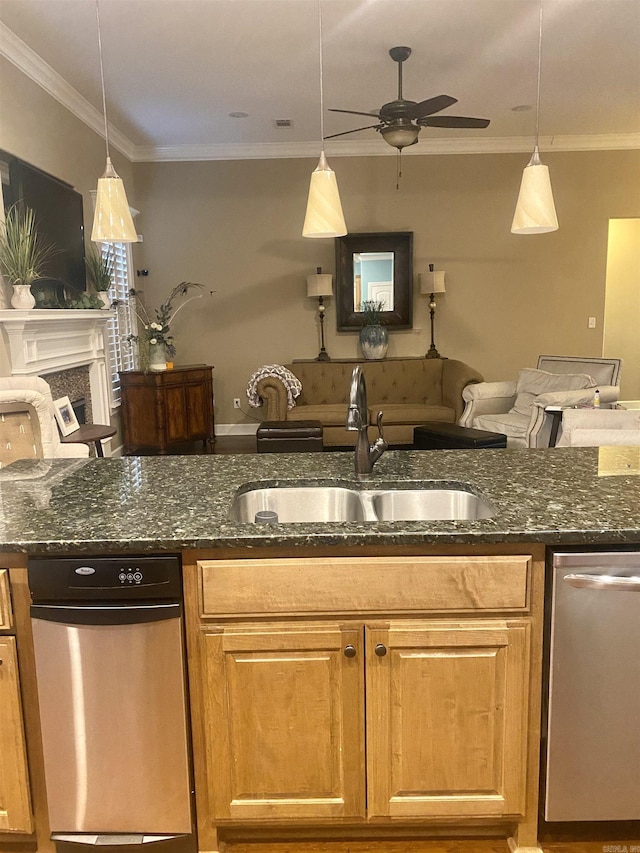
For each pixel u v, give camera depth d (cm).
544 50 445
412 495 202
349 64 464
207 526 164
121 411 631
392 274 714
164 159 701
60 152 500
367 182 707
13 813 171
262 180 706
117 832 171
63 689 164
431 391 682
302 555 162
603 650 162
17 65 420
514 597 162
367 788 170
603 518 164
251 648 164
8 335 394
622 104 577
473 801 171
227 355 736
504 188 707
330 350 733
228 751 168
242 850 179
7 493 197
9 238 391
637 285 836
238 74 478
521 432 515
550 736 166
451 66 473
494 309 727
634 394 855
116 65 455
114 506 182
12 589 164
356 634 164
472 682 166
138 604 161
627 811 170
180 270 721
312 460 234
